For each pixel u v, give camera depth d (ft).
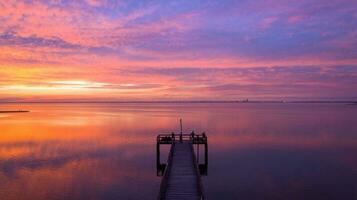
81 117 305.53
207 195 69.67
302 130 176.14
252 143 133.39
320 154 109.19
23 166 91.71
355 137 147.84
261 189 73.26
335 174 84.43
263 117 297.53
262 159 102.73
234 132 169.89
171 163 68.69
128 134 162.40
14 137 147.95
